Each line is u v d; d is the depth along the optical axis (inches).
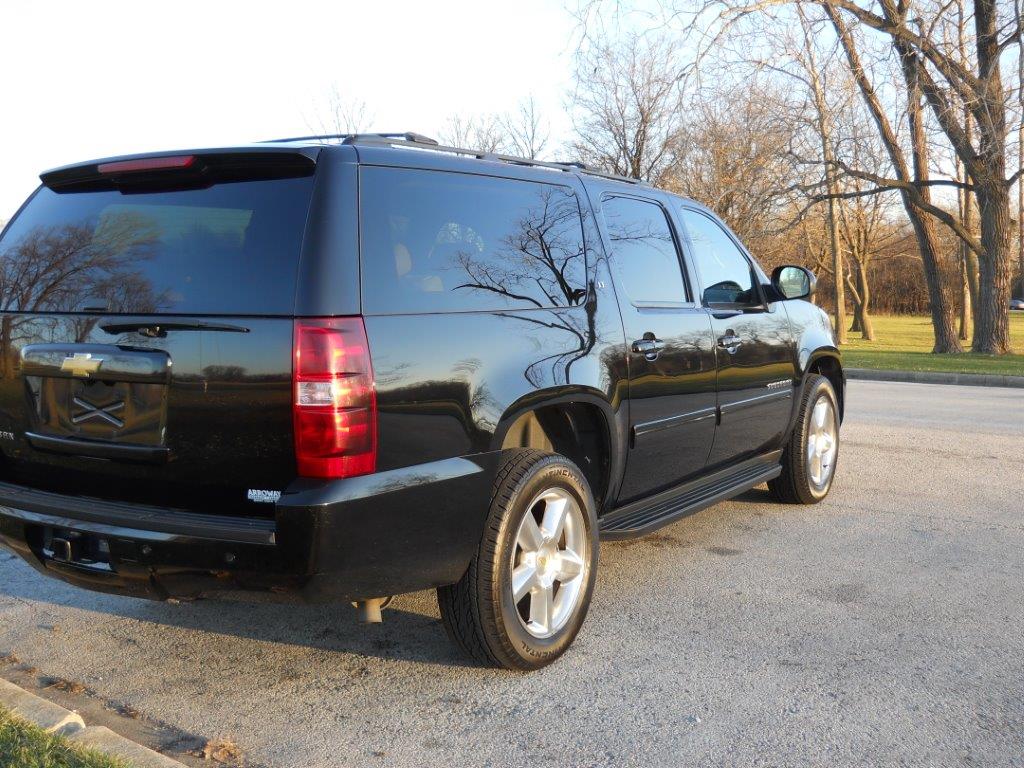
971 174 841.5
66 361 119.5
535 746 112.1
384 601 120.2
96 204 126.0
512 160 149.2
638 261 168.2
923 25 722.2
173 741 113.7
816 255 1847.9
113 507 116.6
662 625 151.7
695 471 185.2
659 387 164.1
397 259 117.3
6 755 99.8
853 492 248.8
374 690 127.7
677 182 1165.7
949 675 131.9
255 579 108.3
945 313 909.2
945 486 255.9
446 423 118.2
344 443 106.2
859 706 122.3
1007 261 854.5
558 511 136.2
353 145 119.7
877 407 435.8
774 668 134.4
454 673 133.3
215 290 111.4
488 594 124.6
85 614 156.3
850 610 158.4
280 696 125.9
